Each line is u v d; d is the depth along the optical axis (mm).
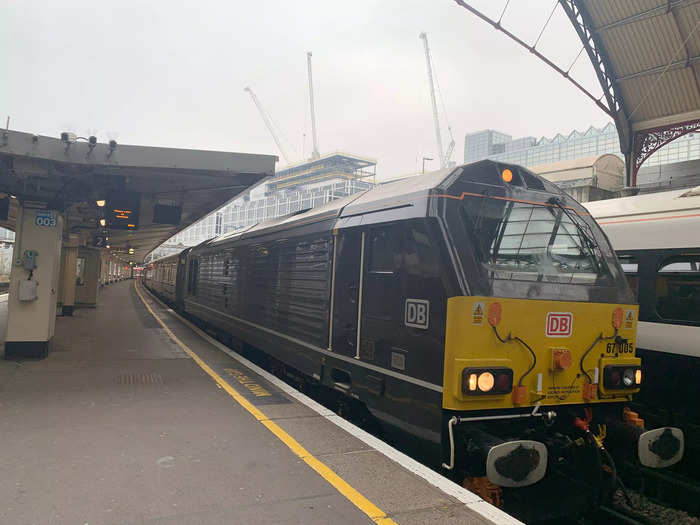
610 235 6973
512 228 4559
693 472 6016
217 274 11953
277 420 5219
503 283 4191
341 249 5781
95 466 3916
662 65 20781
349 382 5660
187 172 7910
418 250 4430
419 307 4348
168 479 3717
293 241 7301
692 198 6184
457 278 4023
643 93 22328
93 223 15000
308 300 6598
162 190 10039
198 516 3172
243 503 3371
